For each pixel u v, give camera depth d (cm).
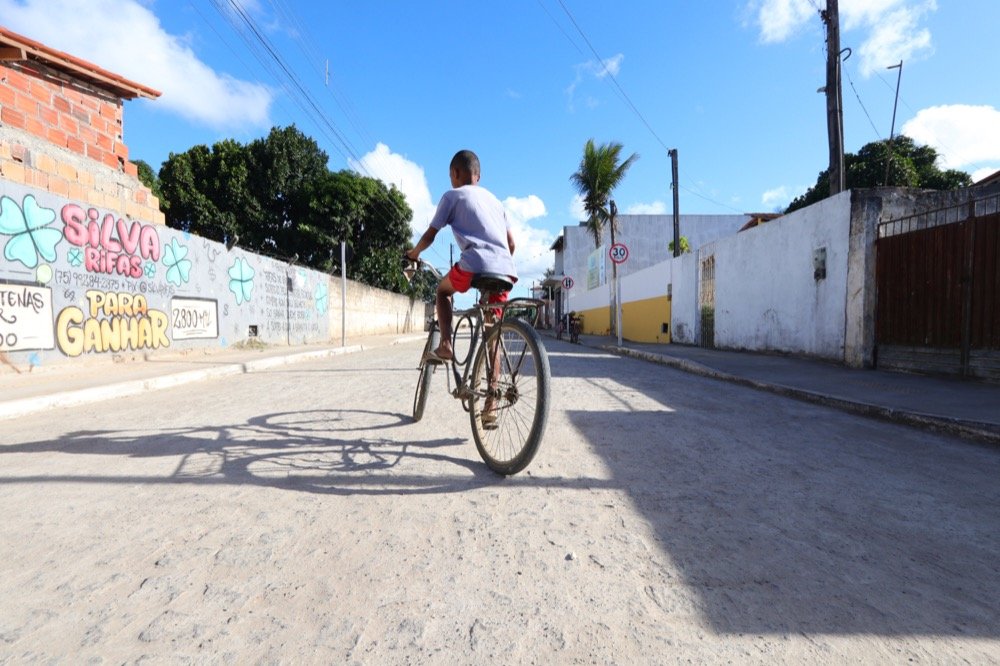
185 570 179
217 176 2345
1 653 135
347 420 424
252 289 1284
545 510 233
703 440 362
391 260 2945
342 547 197
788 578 176
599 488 262
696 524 219
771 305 1022
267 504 239
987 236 589
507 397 284
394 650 137
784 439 370
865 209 751
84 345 752
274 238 2497
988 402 471
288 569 180
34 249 670
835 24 1005
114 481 271
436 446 341
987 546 201
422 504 240
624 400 531
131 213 859
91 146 827
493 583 171
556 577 175
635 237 3753
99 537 205
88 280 760
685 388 629
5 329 632
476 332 314
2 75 695
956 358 629
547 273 5284
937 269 651
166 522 219
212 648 138
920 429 408
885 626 149
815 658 135
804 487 266
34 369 667
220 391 603
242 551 193
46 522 219
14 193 642
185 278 1003
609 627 148
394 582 172
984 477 288
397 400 529
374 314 2595
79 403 513
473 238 295
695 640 142
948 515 231
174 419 430
